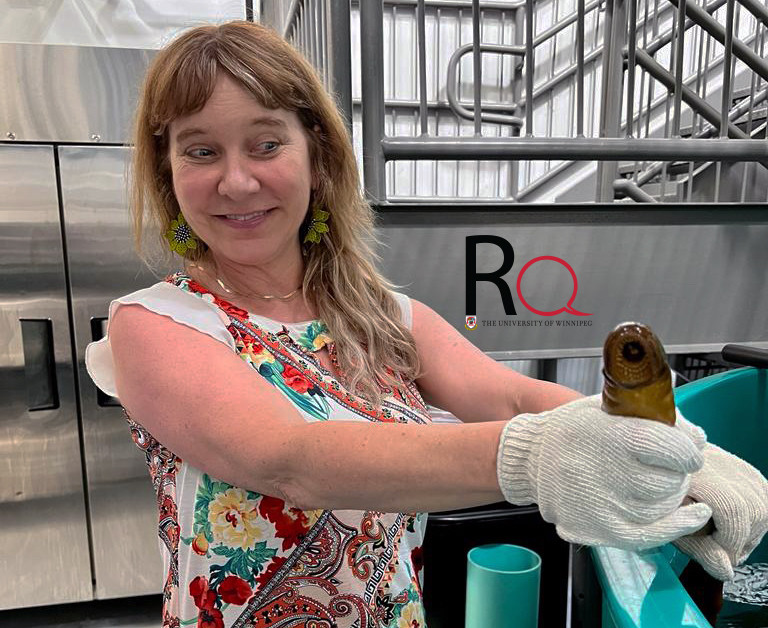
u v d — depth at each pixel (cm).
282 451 56
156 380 63
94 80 185
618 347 45
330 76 129
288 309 84
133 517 206
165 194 79
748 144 137
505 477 49
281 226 75
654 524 45
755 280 147
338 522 72
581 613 90
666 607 65
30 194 186
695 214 142
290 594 72
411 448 53
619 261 141
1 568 200
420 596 84
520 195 345
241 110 67
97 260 193
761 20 192
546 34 319
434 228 133
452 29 332
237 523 69
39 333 193
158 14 221
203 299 74
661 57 329
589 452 46
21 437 195
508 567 125
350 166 86
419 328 96
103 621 206
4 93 179
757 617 97
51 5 213
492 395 86
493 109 341
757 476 70
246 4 219
